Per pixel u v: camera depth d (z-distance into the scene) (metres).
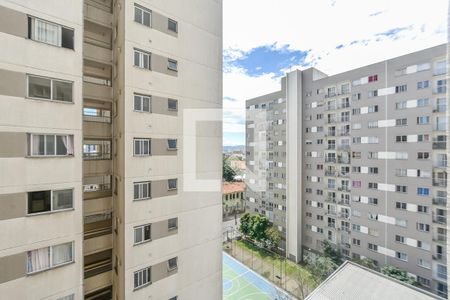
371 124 21.28
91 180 9.56
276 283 21.08
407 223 18.89
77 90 7.25
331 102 24.48
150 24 8.92
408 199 18.88
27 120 6.36
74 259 7.20
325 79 25.03
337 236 23.62
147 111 8.89
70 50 7.09
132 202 8.40
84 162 9.03
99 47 9.16
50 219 6.75
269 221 29.98
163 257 9.28
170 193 9.56
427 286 17.69
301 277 21.50
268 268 23.77
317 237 25.34
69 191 7.14
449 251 3.54
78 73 7.25
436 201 17.47
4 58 6.00
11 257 6.12
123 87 8.26
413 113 18.77
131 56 8.36
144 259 8.69
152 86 8.94
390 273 18.20
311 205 26.05
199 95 10.56
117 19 8.76
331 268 20.62
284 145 28.77
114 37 9.09
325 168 24.84
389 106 20.12
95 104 9.81
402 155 19.30
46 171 6.69
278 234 27.09
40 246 6.58
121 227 8.43
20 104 6.24
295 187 26.52
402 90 19.39
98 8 8.98
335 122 24.08
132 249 8.37
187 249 10.14
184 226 10.04
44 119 6.64
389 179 20.02
